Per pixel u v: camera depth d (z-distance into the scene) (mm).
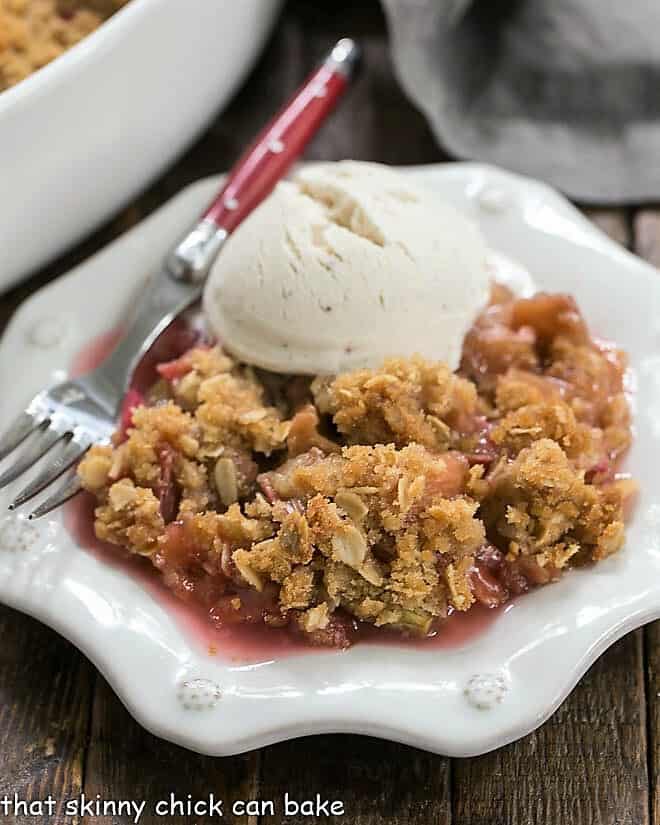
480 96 652
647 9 643
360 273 518
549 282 560
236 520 487
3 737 497
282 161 583
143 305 552
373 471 483
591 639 472
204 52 600
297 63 673
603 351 537
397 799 482
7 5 587
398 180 544
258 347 526
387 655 477
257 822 480
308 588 477
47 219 583
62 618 485
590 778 485
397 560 478
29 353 550
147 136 599
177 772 489
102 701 501
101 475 505
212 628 485
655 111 644
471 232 544
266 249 524
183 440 504
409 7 623
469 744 460
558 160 637
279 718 464
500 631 479
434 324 525
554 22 650
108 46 553
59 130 558
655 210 626
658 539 492
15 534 502
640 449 513
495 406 521
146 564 499
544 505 485
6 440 519
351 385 504
